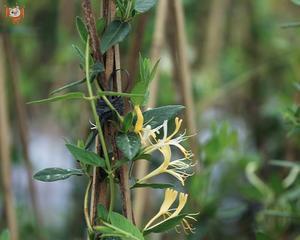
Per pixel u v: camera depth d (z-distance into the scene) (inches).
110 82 50.5
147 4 50.2
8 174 76.8
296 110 63.3
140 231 50.6
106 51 50.4
